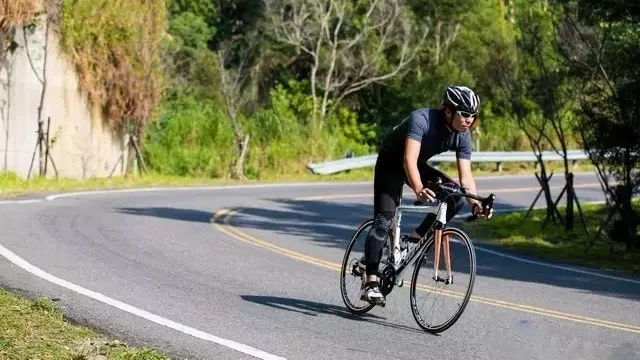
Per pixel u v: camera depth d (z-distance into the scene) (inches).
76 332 321.1
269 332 340.8
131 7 1211.2
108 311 360.5
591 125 788.6
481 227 904.3
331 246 654.5
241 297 411.5
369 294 363.6
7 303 354.3
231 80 2193.7
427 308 357.7
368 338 339.3
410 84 2183.8
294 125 1691.7
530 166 1877.5
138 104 1228.5
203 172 1453.0
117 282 426.9
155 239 605.9
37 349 291.3
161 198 984.3
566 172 882.1
